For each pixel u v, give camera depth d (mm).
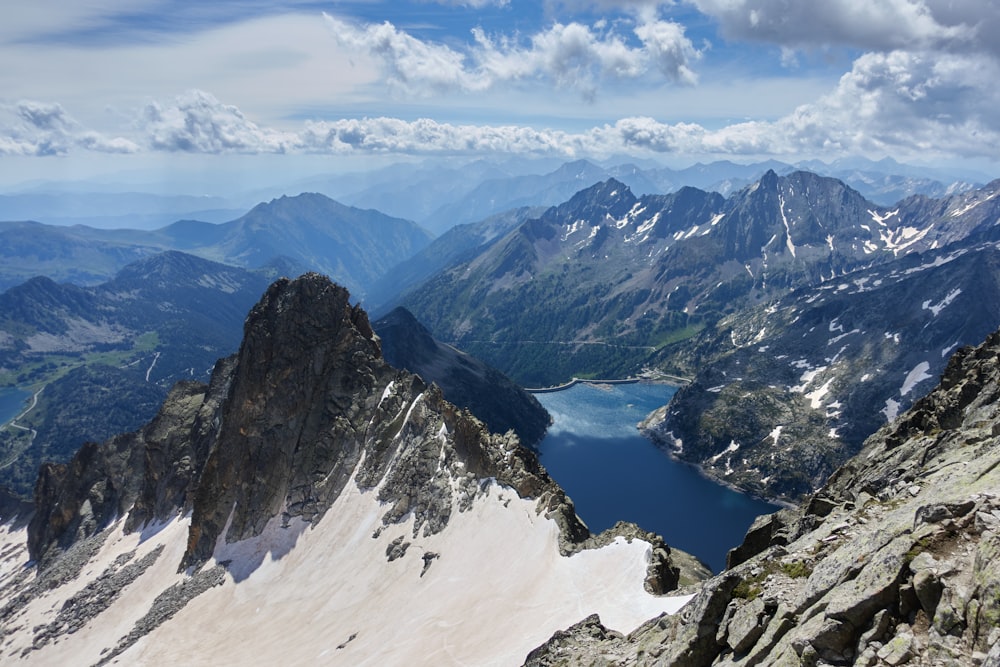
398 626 100250
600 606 75000
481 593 97562
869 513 39938
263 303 178625
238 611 132750
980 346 113188
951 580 26375
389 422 162500
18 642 151875
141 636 131875
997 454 35500
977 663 23422
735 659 33688
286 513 156750
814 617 30484
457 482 135875
